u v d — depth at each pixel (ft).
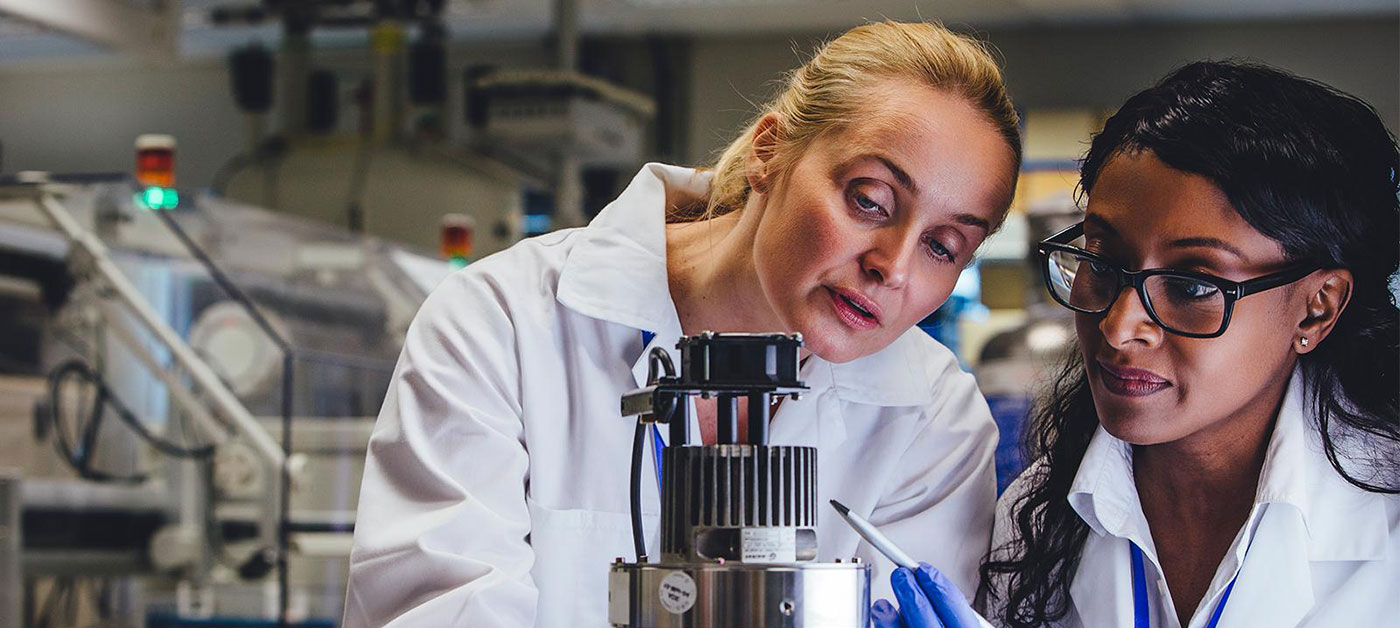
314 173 23.68
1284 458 4.42
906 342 5.75
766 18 30.27
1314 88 4.30
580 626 5.10
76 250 13.46
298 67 24.75
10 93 35.24
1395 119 29.22
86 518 13.57
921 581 3.86
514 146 24.34
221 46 32.78
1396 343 4.55
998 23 30.63
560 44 26.55
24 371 13.85
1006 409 14.03
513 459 4.90
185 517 13.62
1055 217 18.99
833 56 4.94
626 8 29.68
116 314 13.60
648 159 31.50
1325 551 4.46
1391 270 4.47
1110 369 4.35
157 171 14.75
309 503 13.51
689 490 3.30
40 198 13.20
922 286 4.73
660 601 3.25
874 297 4.64
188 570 13.56
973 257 4.88
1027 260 19.43
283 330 13.91
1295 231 4.11
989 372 17.16
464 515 4.60
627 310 5.30
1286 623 4.45
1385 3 28.71
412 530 4.63
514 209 24.54
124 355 13.67
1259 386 4.30
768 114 5.14
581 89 23.95
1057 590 4.90
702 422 5.18
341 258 15.33
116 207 13.16
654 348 3.56
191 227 13.37
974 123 4.65
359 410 14.44
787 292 4.77
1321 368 4.49
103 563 13.64
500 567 4.62
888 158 4.57
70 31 20.86
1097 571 4.83
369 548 4.68
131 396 13.73
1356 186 4.23
